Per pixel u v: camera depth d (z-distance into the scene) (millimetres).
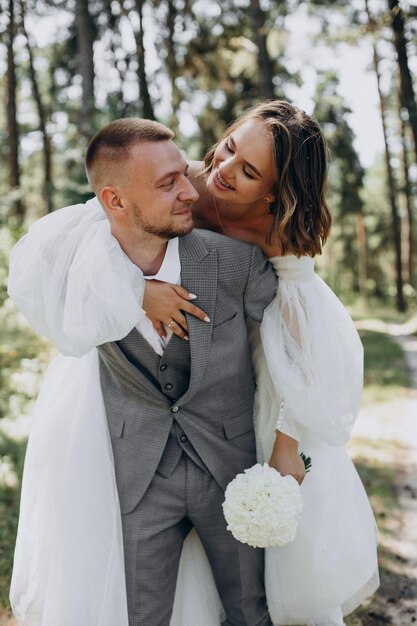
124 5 16422
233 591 2408
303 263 2283
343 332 2400
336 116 24109
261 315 2307
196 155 16750
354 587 2434
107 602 2227
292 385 2266
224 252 2164
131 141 1997
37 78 22594
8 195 12406
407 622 3141
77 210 2223
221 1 16875
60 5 18641
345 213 28859
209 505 2299
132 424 2248
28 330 7902
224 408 2311
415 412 7223
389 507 4465
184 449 2246
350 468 2559
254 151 2096
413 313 25656
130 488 2260
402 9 13656
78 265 2031
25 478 2381
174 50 17266
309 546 2393
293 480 2164
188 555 2492
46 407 2416
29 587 2338
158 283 2104
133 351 2158
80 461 2287
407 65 14711
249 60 17031
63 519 2266
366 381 9211
